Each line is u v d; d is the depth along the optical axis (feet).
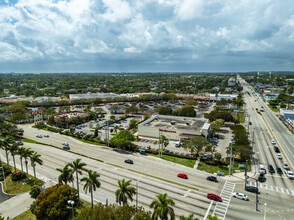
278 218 167.12
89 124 467.11
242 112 635.66
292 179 236.63
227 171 254.68
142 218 134.92
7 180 226.38
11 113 549.13
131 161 272.72
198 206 181.88
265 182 229.04
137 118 553.64
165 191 205.67
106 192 203.31
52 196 165.27
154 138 381.40
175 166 265.95
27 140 363.56
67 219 163.32
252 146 331.36
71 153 306.76
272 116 586.86
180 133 361.71
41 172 245.04
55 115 504.84
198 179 232.32
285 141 377.50
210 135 388.78
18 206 182.91
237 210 176.76
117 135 327.47
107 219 135.54
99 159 285.43
